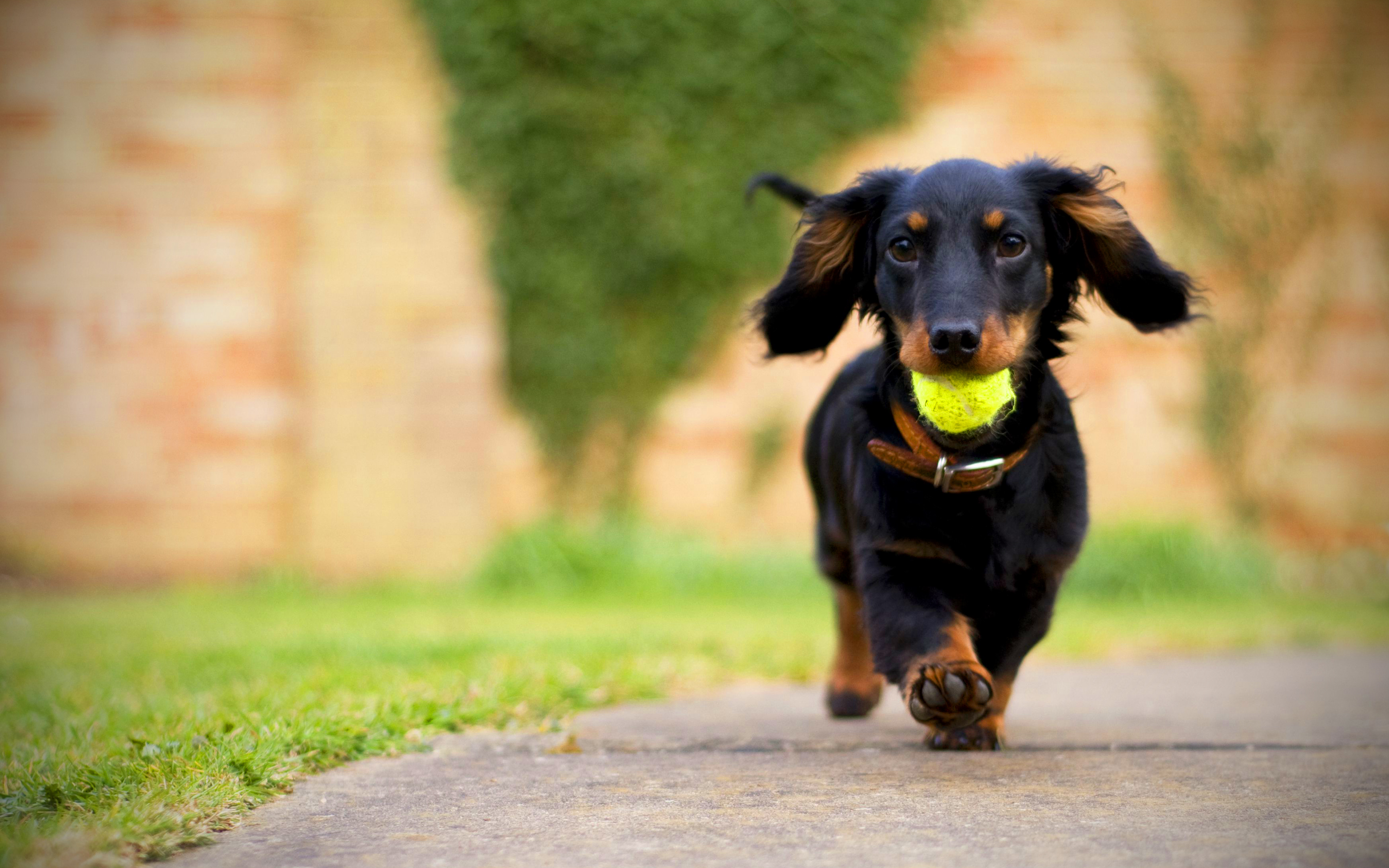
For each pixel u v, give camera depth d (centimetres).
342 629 709
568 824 272
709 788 310
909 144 1069
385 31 1039
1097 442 1074
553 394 1057
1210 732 400
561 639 627
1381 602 988
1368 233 1091
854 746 372
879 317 367
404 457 1040
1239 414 1081
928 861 239
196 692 451
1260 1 1079
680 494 1066
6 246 1064
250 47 1059
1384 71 1086
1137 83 1078
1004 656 358
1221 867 233
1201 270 1083
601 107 1051
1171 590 992
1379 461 1087
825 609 906
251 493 1059
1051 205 363
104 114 1062
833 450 398
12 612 846
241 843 257
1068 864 236
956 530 335
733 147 1059
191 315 1062
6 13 1059
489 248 1046
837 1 1054
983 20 1070
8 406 1062
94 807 272
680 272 1062
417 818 278
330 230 1039
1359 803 288
